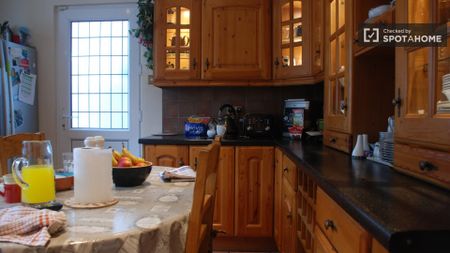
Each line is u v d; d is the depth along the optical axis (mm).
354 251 892
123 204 1233
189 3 3080
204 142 2797
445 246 663
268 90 3408
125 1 3537
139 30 3246
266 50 3066
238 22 3064
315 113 2922
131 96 3604
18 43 3422
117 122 3680
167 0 3084
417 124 1162
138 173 1494
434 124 1061
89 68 3666
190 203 1258
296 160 1790
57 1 3594
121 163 1497
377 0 1784
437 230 666
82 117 3705
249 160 2795
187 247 1091
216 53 3080
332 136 2189
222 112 3350
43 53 3637
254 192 2805
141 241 960
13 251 845
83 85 3680
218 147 1323
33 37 3631
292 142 2668
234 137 3068
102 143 1564
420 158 1167
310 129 2867
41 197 1161
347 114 1897
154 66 3156
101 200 1239
